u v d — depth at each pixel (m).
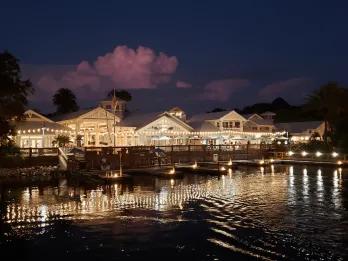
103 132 76.12
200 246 21.05
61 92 113.56
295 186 41.59
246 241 21.77
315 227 24.27
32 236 23.27
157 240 22.17
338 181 45.19
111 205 31.67
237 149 73.19
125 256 19.91
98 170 48.50
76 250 20.84
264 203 32.06
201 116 96.31
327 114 84.81
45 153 54.62
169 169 52.12
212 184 43.56
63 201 33.53
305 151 74.56
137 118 81.25
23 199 34.59
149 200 33.81
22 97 49.06
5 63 47.16
